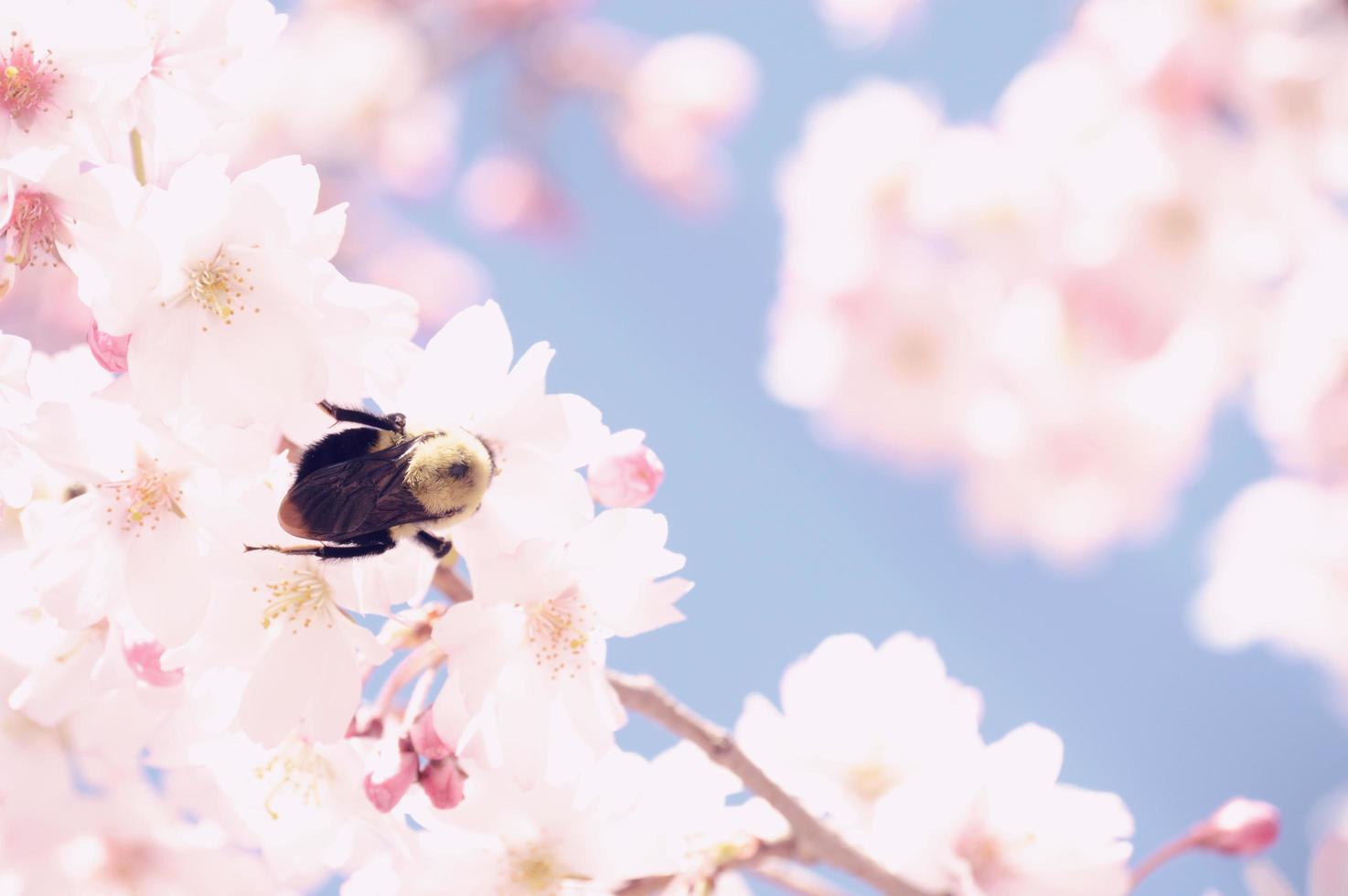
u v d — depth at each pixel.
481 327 0.54
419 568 0.54
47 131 0.54
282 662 0.54
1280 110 0.71
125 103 0.54
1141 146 0.72
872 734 0.60
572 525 0.54
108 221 0.53
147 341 0.53
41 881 0.58
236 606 0.54
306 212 0.53
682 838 0.57
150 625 0.53
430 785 0.54
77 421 0.53
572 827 0.56
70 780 0.58
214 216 0.53
